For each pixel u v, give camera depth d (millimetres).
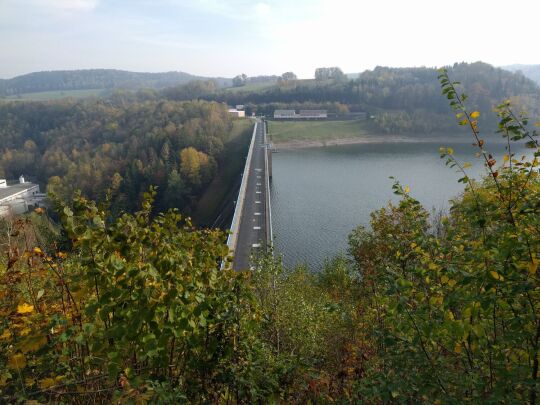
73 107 182375
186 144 108750
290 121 184375
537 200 3859
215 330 4668
